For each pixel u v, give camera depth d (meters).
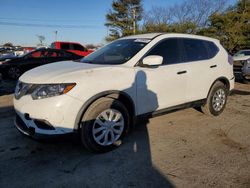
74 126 3.22
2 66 11.29
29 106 3.21
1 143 3.88
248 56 17.62
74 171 3.10
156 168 3.20
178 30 32.56
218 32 32.16
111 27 46.72
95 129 3.43
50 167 3.19
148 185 2.84
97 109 3.37
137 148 3.75
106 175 3.03
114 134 3.66
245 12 32.03
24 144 3.85
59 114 3.10
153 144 3.91
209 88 5.05
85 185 2.83
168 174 3.06
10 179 2.93
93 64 3.86
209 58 5.03
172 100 4.31
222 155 3.57
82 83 3.23
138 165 3.26
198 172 3.12
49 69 3.66
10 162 3.31
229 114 5.58
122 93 3.57
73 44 17.25
